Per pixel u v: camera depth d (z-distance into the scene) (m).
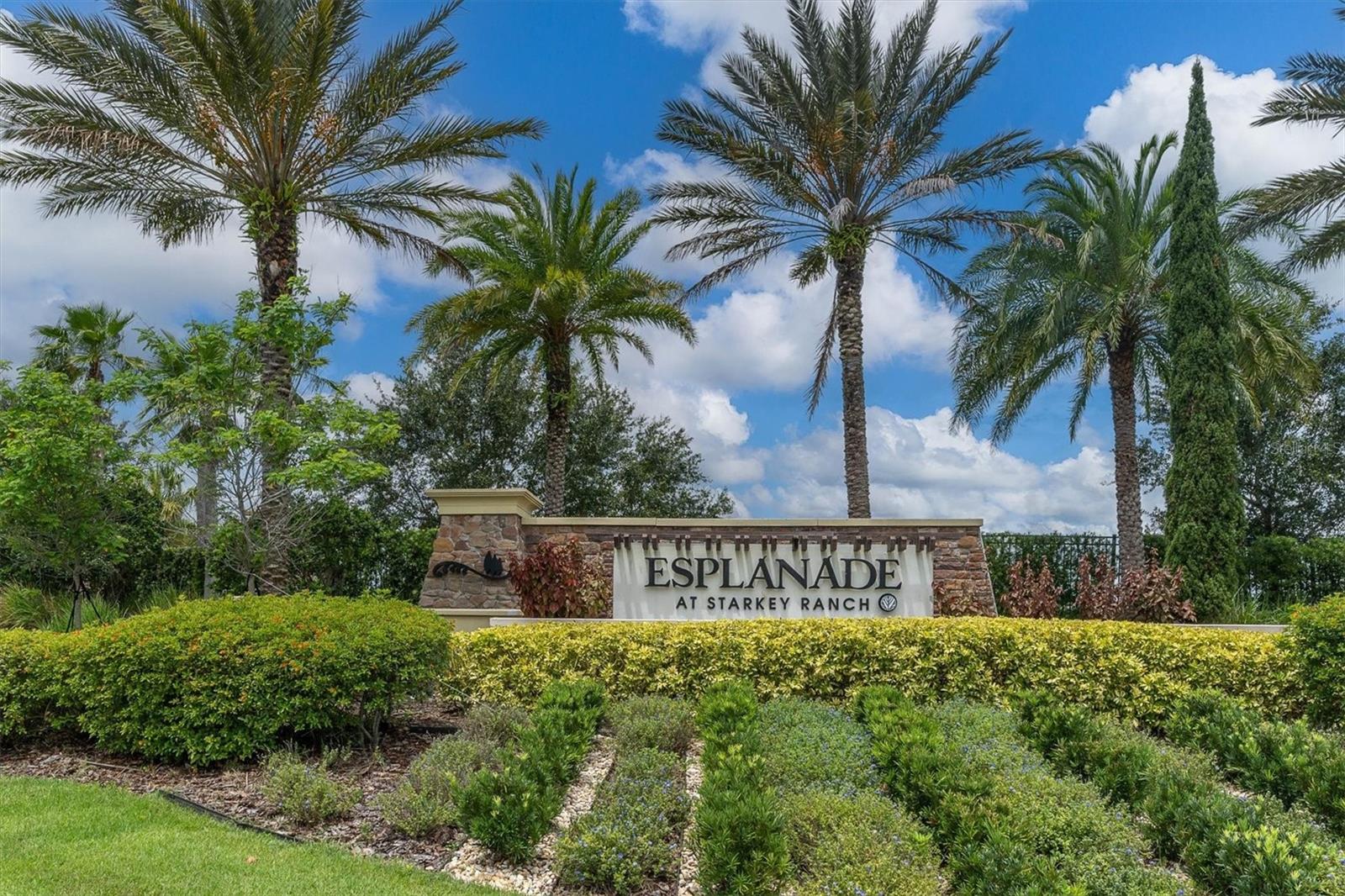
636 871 4.31
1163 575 13.12
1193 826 4.36
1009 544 18.30
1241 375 17.05
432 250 15.78
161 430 11.30
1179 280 16.89
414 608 7.75
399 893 4.04
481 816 4.61
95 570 15.12
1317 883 3.73
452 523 12.98
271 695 6.17
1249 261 17.27
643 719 6.62
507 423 23.91
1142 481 24.31
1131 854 4.22
